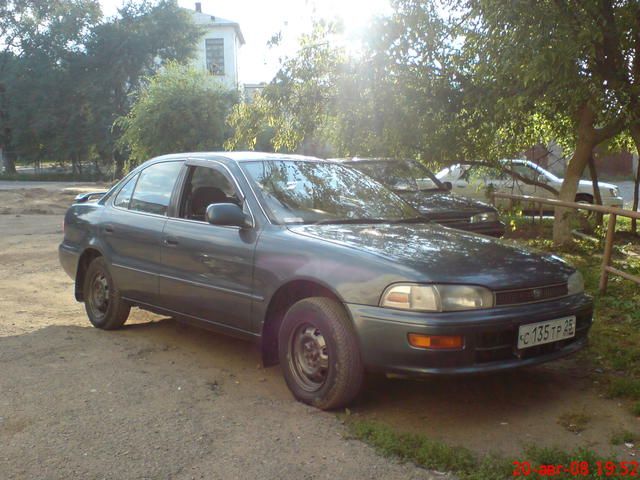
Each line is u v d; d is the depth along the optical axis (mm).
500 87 8445
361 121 10125
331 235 4223
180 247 4934
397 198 5344
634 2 7602
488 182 12812
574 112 9273
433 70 9461
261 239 4375
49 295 7488
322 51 10188
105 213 5902
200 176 5168
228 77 49594
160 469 3184
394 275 3672
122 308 5719
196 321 4906
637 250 10320
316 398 3943
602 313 6254
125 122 24766
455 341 3535
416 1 8984
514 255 4172
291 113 10859
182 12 41250
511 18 7434
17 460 3264
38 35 41844
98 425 3689
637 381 4363
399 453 3361
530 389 4383
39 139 42312
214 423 3746
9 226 14531
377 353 3666
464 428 3756
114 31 39812
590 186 16000
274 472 3160
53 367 4711
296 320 4059
